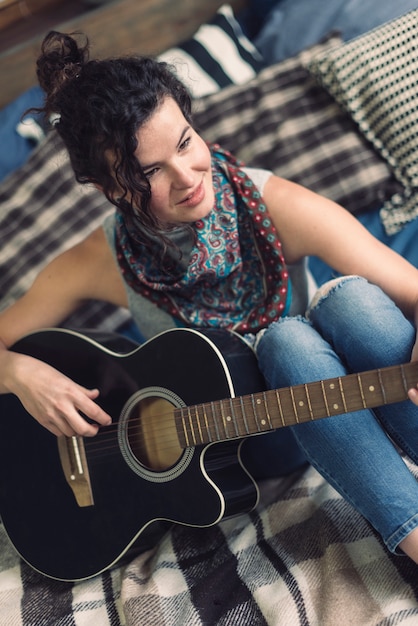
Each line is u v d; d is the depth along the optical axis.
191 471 1.46
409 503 1.26
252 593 1.40
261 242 1.51
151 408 1.53
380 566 1.35
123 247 1.58
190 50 2.52
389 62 2.05
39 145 2.35
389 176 2.07
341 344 1.38
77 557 1.57
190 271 1.50
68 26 2.54
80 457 1.58
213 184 1.51
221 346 1.46
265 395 1.34
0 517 1.66
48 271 1.72
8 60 2.51
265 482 1.69
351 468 1.29
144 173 1.33
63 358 1.62
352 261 1.46
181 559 1.53
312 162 2.13
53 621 1.48
